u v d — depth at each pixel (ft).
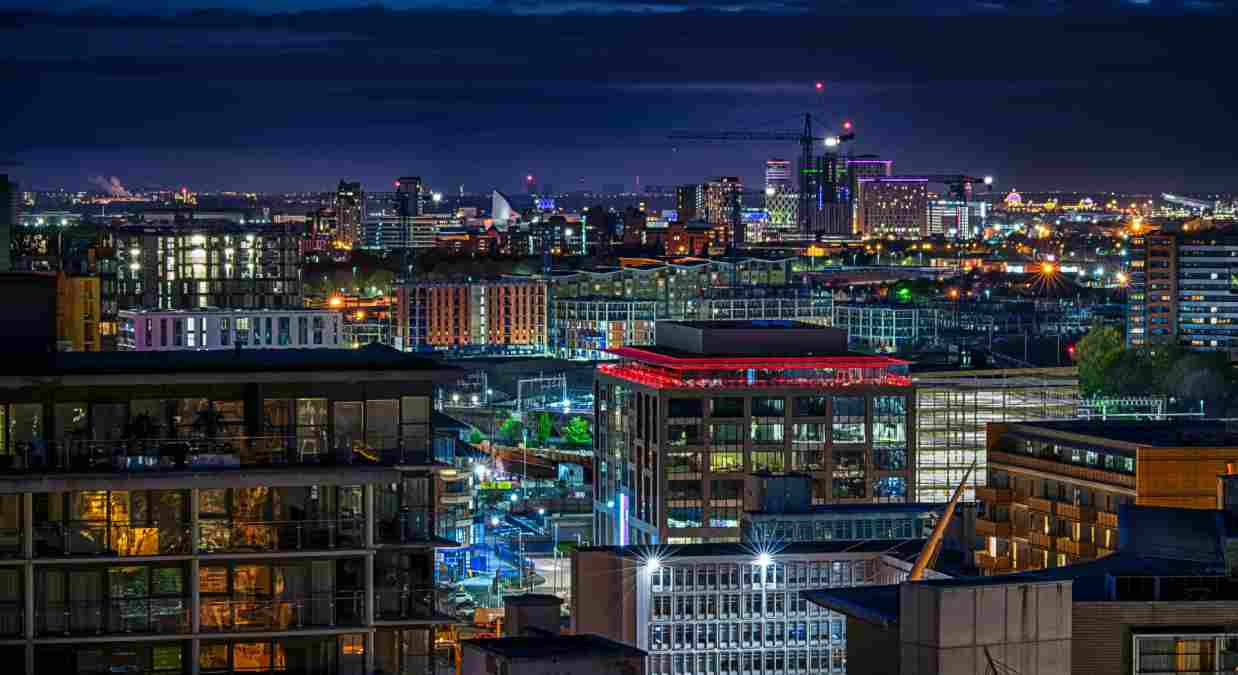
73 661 458.09
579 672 413.18
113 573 460.96
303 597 468.34
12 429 467.11
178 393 474.49
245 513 467.93
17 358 488.85
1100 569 483.10
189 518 465.06
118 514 462.60
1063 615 434.71
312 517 470.80
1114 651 442.09
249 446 473.26
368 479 470.39
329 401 480.23
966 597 427.74
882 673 453.99
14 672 454.81
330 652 468.34
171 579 463.42
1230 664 444.14
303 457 475.31
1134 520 505.25
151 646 460.96
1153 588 452.35
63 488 458.09
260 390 476.13
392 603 476.54
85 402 470.39
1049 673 432.66
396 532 479.00
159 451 468.34
